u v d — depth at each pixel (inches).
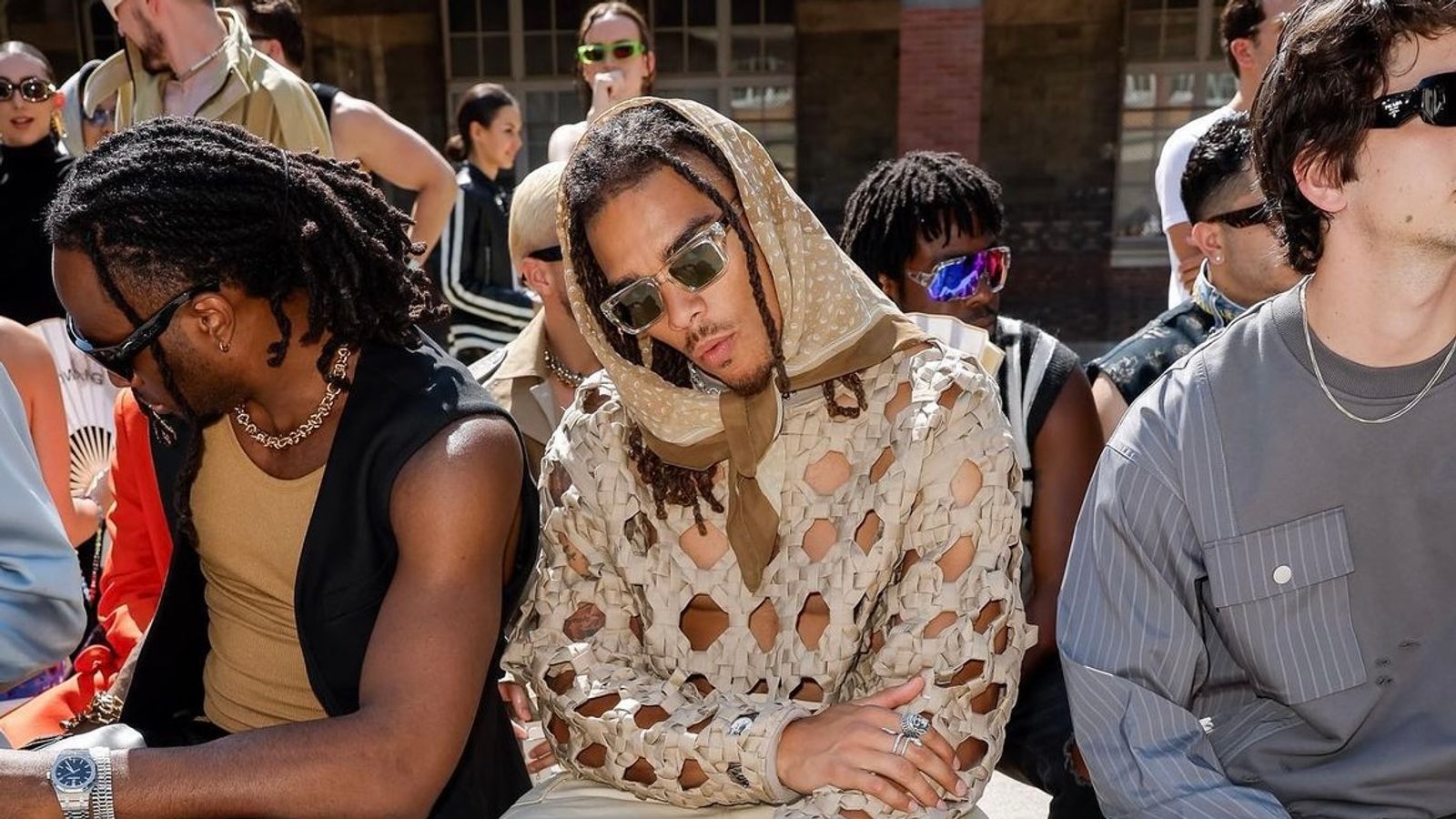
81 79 146.6
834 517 65.8
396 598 60.6
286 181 61.2
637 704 65.2
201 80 121.4
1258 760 62.7
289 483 64.6
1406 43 53.5
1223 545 60.9
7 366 95.2
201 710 72.7
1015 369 92.1
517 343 101.2
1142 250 409.7
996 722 63.7
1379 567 59.5
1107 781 62.4
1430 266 55.4
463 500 60.9
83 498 110.0
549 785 71.1
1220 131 96.0
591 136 63.9
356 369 64.6
